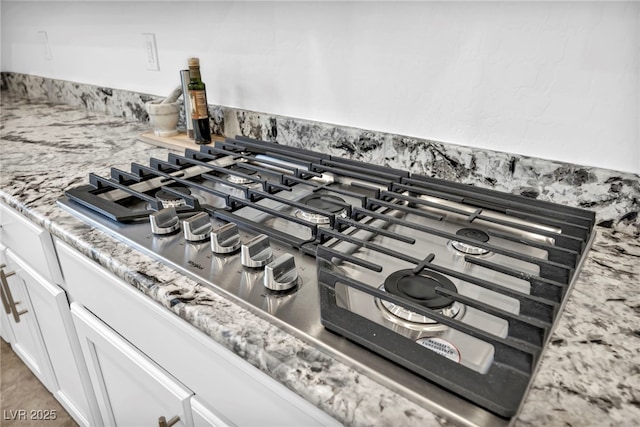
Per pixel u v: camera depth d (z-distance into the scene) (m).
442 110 0.93
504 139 0.88
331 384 0.47
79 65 1.84
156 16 1.42
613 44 0.72
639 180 0.74
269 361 0.50
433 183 0.89
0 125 1.58
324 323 0.52
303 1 1.05
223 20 1.24
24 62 2.16
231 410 0.64
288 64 1.15
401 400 0.45
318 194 0.91
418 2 0.88
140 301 0.71
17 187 1.00
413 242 0.63
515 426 0.41
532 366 0.43
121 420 1.01
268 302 0.58
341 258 0.57
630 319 0.55
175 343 0.69
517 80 0.82
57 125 1.59
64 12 1.76
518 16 0.79
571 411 0.42
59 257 0.93
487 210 0.82
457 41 0.86
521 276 0.54
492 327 0.54
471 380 0.43
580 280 0.63
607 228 0.79
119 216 0.79
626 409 0.42
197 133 1.26
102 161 1.18
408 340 0.48
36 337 1.28
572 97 0.78
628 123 0.74
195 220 0.72
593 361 0.48
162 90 1.54
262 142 1.16
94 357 0.98
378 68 0.99
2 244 1.23
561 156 0.82
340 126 1.10
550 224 0.71
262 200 0.89
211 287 0.62
